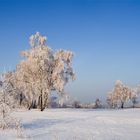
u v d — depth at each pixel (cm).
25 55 5334
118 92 10119
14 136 1423
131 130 1925
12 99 1844
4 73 1919
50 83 5138
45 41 5256
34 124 2195
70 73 5269
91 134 1628
